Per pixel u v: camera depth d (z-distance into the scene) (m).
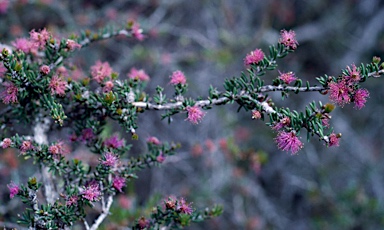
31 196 1.94
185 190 4.19
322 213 4.79
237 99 2.04
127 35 2.63
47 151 2.08
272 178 5.13
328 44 5.46
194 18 5.26
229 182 4.36
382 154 5.38
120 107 2.07
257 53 2.04
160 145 2.66
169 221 2.20
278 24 5.47
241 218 4.32
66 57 2.28
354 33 5.64
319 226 4.54
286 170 5.09
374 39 5.41
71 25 4.23
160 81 4.70
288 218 5.00
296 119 1.81
